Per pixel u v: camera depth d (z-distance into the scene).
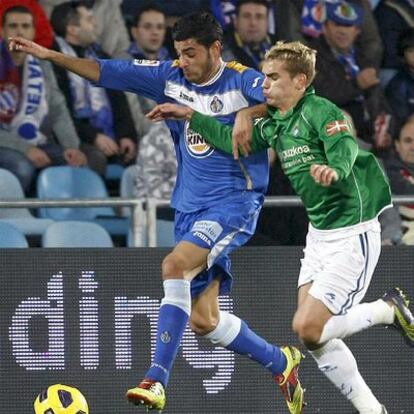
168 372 24.41
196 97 25.70
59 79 37.81
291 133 24.12
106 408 28.50
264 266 28.61
